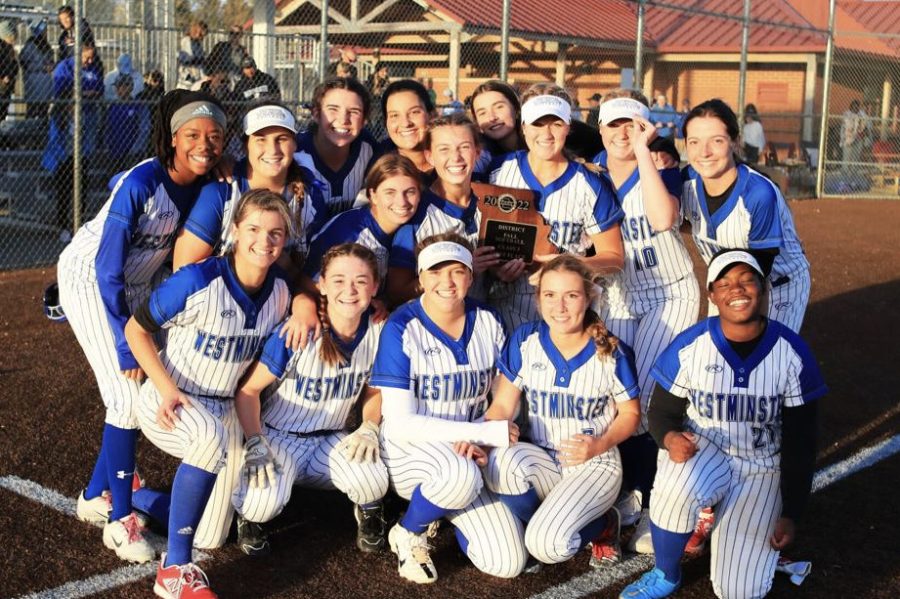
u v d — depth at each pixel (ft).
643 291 14.74
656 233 14.33
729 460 11.94
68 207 34.32
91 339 12.85
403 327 12.65
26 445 16.14
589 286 12.25
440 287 12.36
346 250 12.40
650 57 67.82
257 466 12.11
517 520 12.60
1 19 36.78
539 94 14.55
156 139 12.51
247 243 11.73
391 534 12.57
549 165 14.28
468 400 12.98
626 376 12.57
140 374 12.50
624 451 14.12
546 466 12.78
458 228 13.96
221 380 12.42
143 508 13.53
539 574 12.51
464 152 13.44
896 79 72.13
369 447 12.60
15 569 11.98
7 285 29.17
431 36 55.77
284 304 12.66
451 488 11.77
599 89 65.05
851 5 75.77
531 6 56.95
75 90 31.58
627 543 13.46
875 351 24.31
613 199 14.34
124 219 12.23
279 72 42.93
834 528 14.01
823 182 62.49
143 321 11.87
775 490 11.82
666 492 11.54
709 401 11.80
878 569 12.78
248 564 12.46
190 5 52.65
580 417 12.78
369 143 15.34
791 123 68.33
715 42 66.69
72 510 13.78
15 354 21.80
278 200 11.82
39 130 36.55
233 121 31.71
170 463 15.75
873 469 16.31
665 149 14.40
